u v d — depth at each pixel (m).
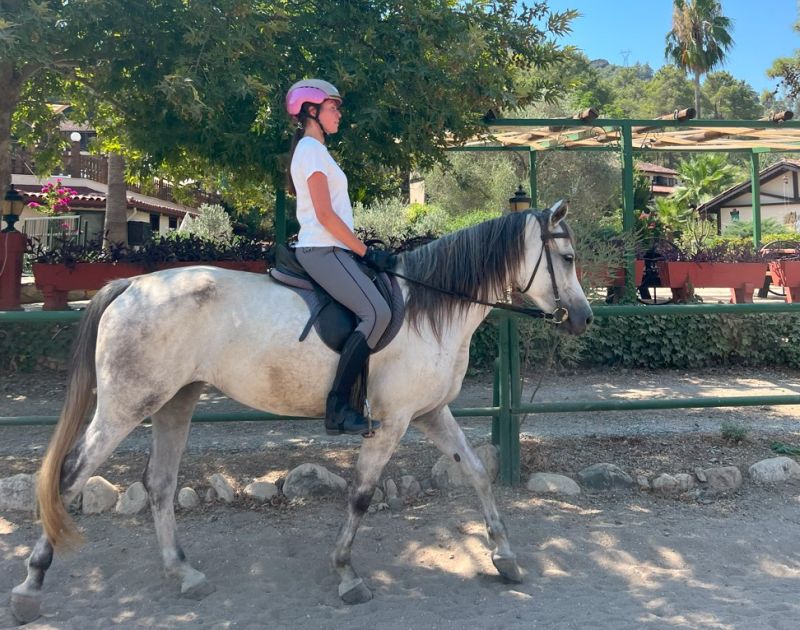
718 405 5.02
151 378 3.29
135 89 6.83
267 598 3.48
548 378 8.62
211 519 4.41
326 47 6.32
